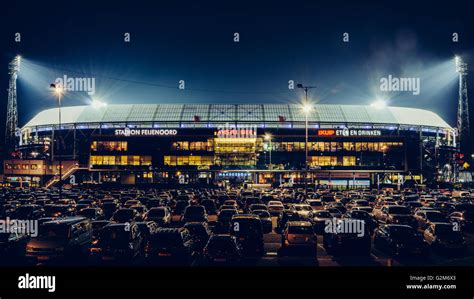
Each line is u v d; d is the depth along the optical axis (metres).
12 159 118.12
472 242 32.31
